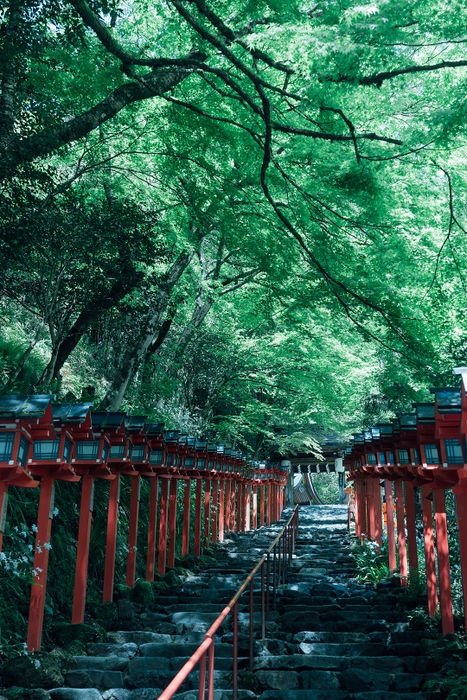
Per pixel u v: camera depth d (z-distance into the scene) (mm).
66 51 10125
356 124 12109
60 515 8984
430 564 8547
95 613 8297
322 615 8773
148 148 12828
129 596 9227
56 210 9930
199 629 8125
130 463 9094
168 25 12930
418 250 12758
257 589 10734
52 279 10422
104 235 10375
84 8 8898
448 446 6105
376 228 11141
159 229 13453
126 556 10594
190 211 12133
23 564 7172
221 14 10922
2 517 5512
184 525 13828
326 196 10734
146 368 19281
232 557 15242
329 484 52375
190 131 11195
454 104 9266
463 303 11461
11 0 8266
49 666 6234
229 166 11914
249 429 24906
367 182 10016
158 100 12469
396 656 7141
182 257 14727
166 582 10961
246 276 19000
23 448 5578
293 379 24938
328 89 9195
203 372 23219
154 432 10289
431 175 13023
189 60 9766
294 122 11070
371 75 9227
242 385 24609
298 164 10852
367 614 8844
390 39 8445
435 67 9195
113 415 8008
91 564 9344
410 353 10945
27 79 9367
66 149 11031
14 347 13094
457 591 9203
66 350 13336
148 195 14180
